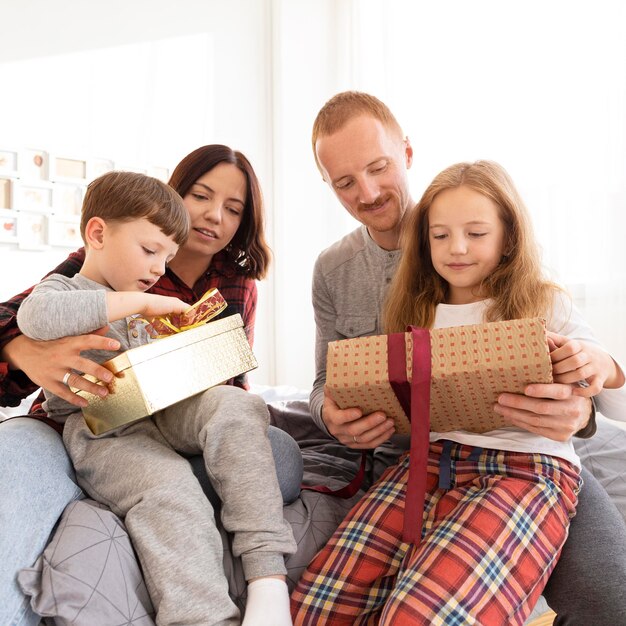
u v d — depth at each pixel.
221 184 1.36
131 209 1.06
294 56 3.27
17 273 2.63
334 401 1.02
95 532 0.86
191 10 3.08
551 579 0.99
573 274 2.31
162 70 2.99
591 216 2.27
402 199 1.37
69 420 1.03
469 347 0.90
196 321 1.04
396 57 2.95
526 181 2.44
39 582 0.81
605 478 1.33
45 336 0.95
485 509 0.92
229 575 0.92
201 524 0.87
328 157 1.31
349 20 3.23
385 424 1.04
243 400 0.98
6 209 2.58
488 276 1.16
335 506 1.13
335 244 1.53
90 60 2.79
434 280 1.24
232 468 0.93
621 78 2.19
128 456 0.94
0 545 0.81
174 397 0.95
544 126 2.39
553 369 0.90
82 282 1.06
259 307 3.27
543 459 0.99
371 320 1.43
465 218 1.12
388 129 1.34
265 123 3.32
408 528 0.93
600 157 2.24
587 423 1.06
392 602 0.84
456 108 2.72
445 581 0.84
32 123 2.65
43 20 2.68
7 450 0.89
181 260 1.43
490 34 2.58
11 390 1.07
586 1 2.26
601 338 2.24
